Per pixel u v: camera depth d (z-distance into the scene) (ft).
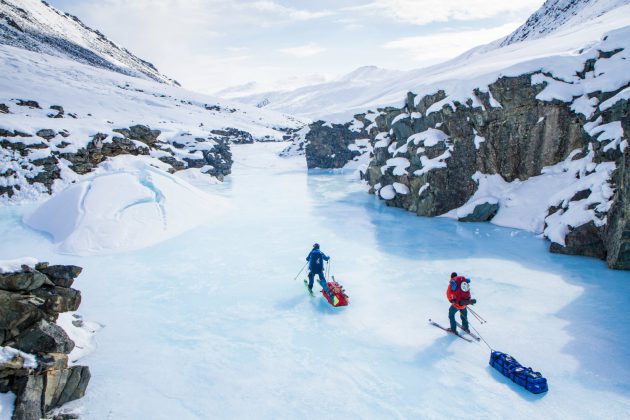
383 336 28.84
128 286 39.01
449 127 66.39
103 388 22.79
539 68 61.00
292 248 51.19
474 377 23.65
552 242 47.01
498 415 20.34
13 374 19.26
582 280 38.17
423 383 23.21
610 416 20.11
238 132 236.63
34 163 83.61
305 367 25.12
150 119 219.61
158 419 20.39
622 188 40.42
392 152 81.15
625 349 26.22
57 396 20.67
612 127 49.03
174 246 52.42
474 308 32.91
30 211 71.61
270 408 21.30
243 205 80.23
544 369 24.31
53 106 161.07
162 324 31.14
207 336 29.22
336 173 136.05
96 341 28.27
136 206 59.00
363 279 40.27
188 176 111.75
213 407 21.40
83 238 51.49
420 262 45.09
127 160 101.71
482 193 64.03
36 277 22.21
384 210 74.08
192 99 336.29
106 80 294.25
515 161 63.46
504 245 50.26
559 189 56.70
